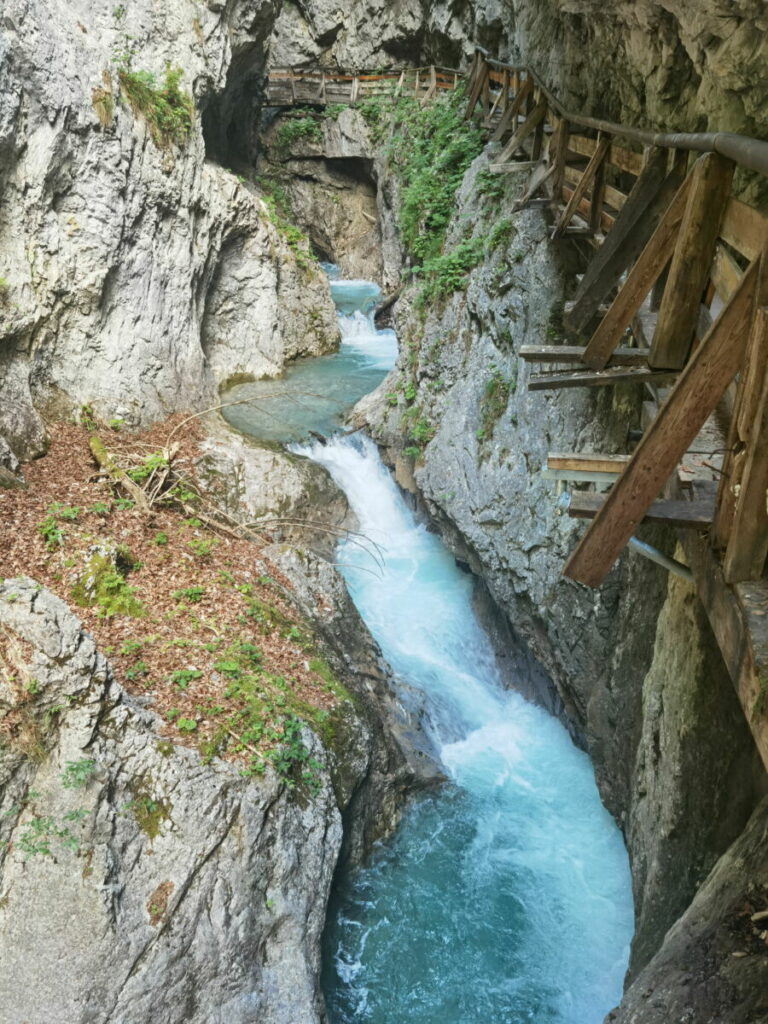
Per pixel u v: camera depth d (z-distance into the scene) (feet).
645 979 17.21
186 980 19.03
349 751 26.27
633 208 19.24
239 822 21.18
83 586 26.53
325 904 22.67
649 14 21.16
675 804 20.56
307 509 39.96
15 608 20.20
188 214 43.14
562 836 28.58
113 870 18.98
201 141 44.93
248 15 52.42
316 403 48.08
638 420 25.93
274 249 53.36
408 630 37.11
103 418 37.73
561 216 30.30
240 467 39.78
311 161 78.33
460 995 23.47
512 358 35.47
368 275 76.89
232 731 23.18
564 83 35.14
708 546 12.74
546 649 32.27
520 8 44.24
